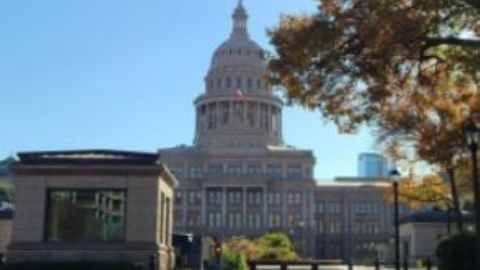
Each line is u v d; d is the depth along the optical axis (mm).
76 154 37875
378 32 22203
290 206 195250
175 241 47719
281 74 24453
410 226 78188
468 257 28609
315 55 23594
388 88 25078
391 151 46188
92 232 35906
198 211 193375
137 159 36312
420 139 34094
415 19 21875
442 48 24672
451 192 48312
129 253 35469
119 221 35938
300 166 197875
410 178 51719
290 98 25266
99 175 36188
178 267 42250
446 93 28203
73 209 36125
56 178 36188
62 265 34281
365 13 22719
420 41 22844
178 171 196625
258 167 198125
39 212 35938
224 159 197500
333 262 51469
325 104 25406
